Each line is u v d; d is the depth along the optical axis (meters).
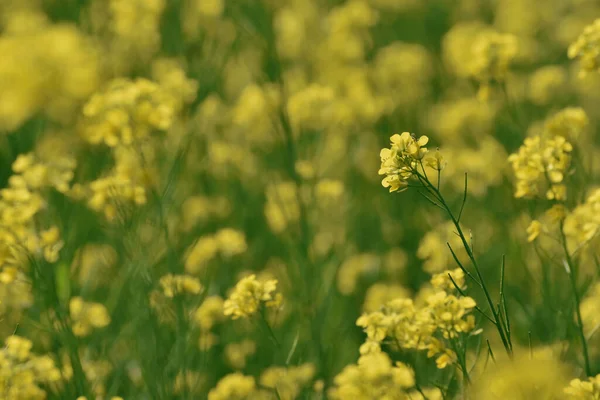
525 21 11.83
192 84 6.88
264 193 7.85
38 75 7.12
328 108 7.61
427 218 7.27
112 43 8.92
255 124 8.11
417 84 9.58
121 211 5.20
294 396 5.12
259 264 7.39
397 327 4.02
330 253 6.53
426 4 12.27
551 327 5.82
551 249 6.27
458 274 4.21
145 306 5.33
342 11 9.57
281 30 10.07
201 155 7.40
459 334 3.97
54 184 5.08
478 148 8.66
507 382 3.37
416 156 3.65
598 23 4.77
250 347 6.05
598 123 9.62
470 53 9.89
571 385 3.64
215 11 8.02
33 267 4.60
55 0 10.50
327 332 6.33
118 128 5.27
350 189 8.16
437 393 4.39
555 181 4.28
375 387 3.86
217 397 4.93
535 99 8.75
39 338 5.50
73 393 4.75
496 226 7.25
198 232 6.46
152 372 5.12
